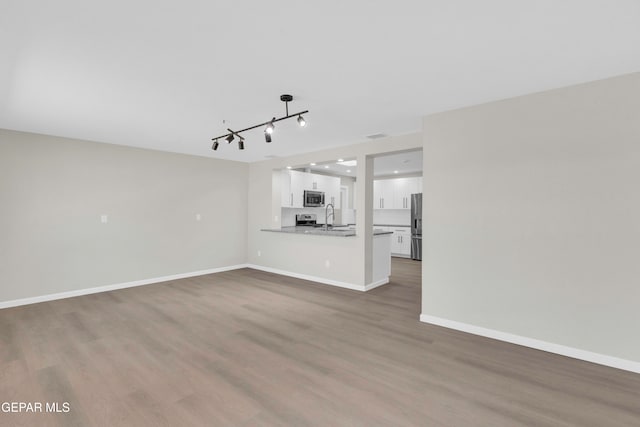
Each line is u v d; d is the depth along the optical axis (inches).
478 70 95.3
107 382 89.5
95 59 87.3
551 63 90.7
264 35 76.1
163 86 105.7
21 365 98.7
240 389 86.5
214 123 149.2
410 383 89.7
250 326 133.6
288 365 100.0
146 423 72.4
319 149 211.2
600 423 72.9
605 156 99.9
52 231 170.9
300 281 218.4
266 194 255.3
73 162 178.1
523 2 63.8
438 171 134.0
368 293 188.1
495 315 120.4
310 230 233.9
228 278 226.7
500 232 119.0
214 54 85.1
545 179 110.0
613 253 98.5
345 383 89.7
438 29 73.9
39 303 164.4
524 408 78.5
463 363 101.3
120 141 187.3
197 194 234.7
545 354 107.4
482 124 123.1
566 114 106.4
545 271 109.9
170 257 219.9
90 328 130.0
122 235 196.9
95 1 62.4
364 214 192.9
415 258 322.0
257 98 117.0
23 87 105.9
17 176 160.1
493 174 120.5
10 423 71.7
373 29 73.8
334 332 127.4
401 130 162.6
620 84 97.9
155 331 127.3
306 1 63.2
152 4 63.8
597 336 101.0
